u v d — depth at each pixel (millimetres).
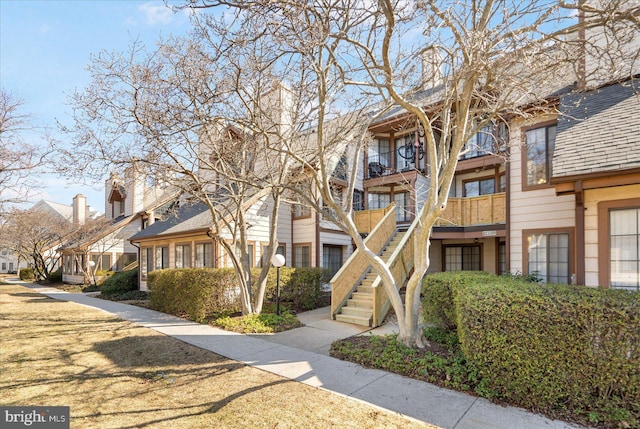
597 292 4055
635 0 5574
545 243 8383
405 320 5910
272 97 9156
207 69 6629
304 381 4695
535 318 3805
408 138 15188
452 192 14234
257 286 9102
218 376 4918
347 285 9539
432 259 14609
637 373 3385
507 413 3740
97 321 9047
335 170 14039
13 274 40531
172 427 3496
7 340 7059
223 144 8484
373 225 14094
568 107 7539
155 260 15844
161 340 6941
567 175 6016
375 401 4062
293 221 14781
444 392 4301
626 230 5898
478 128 5691
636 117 6523
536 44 4574
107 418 3701
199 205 15812
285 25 4797
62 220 24516
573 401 3652
